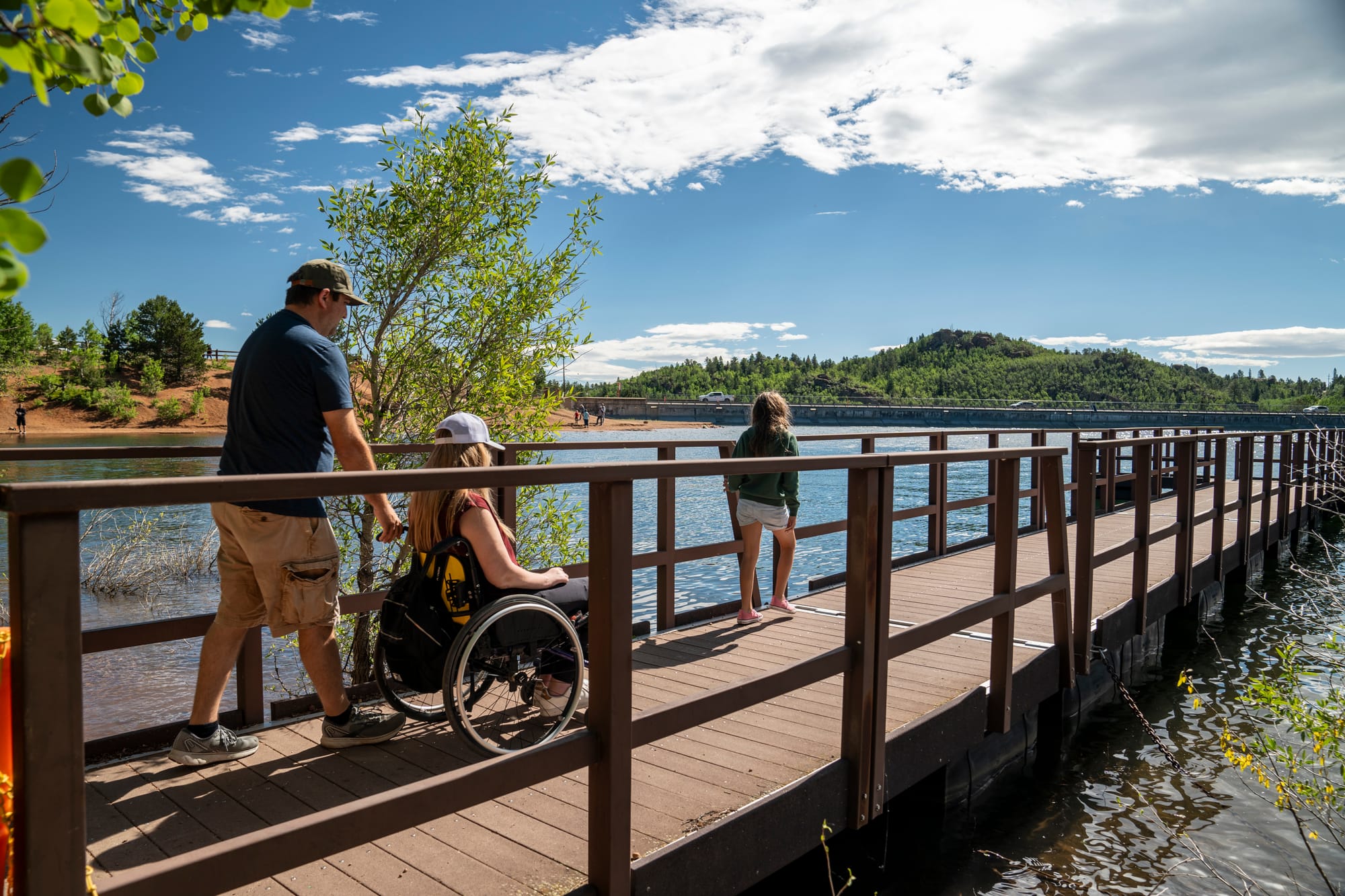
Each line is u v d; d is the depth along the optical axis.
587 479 2.15
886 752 3.63
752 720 3.96
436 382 7.90
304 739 3.44
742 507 5.65
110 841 2.57
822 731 3.81
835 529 6.69
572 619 3.49
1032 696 4.89
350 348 7.71
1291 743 5.51
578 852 2.65
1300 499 13.27
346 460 3.05
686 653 5.04
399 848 2.67
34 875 1.32
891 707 4.11
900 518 8.12
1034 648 5.27
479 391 7.82
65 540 1.34
